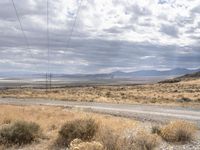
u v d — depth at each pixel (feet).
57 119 84.12
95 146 37.01
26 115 96.27
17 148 48.19
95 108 146.61
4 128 52.75
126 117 108.17
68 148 45.52
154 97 242.78
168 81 649.20
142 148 40.45
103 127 52.54
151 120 97.55
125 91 363.56
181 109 138.62
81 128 50.24
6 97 254.06
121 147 39.01
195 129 63.00
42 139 54.08
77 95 272.51
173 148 45.29
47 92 343.87
